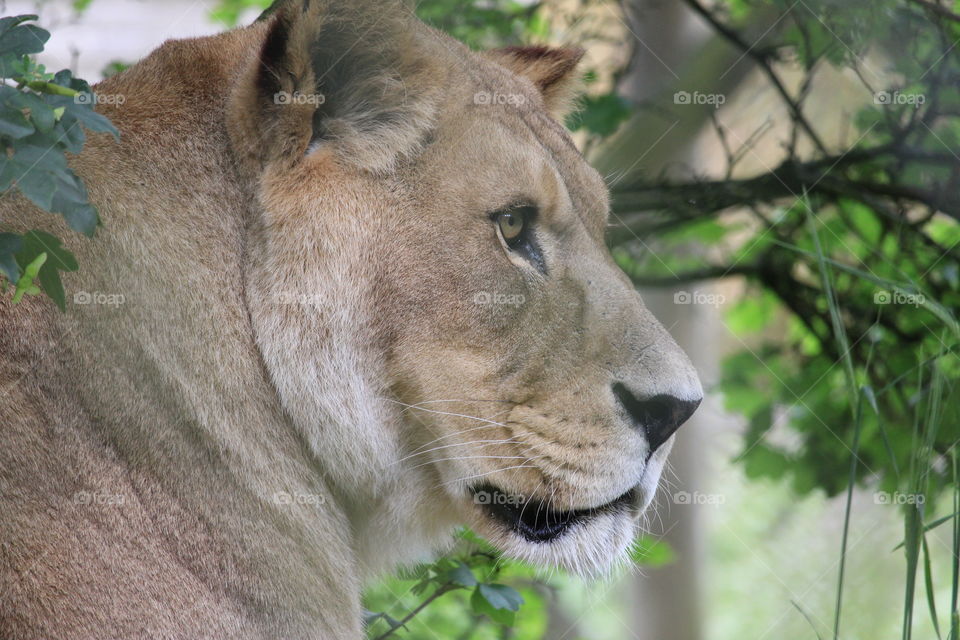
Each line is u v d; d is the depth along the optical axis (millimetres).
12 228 5855
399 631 8625
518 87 7250
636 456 6602
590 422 6527
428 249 6422
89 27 13453
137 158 6207
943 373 7895
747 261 12203
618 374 6551
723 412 15156
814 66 10883
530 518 6699
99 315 5887
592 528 6762
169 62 6574
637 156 12758
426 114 6512
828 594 15211
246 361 6277
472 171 6496
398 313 6422
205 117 6438
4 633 5391
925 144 10195
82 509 5684
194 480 6023
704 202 10844
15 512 5531
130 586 5684
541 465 6531
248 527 6148
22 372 5699
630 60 11516
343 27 6316
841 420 12141
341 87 6418
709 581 16188
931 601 6375
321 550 6457
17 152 5121
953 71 9812
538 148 6742
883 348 11328
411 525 6898
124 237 6023
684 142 13094
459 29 11398
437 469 6680
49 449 5676
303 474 6445
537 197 6590
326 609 6438
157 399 5977
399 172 6453
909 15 9742
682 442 15109
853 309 11492
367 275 6387
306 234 6312
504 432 6500
